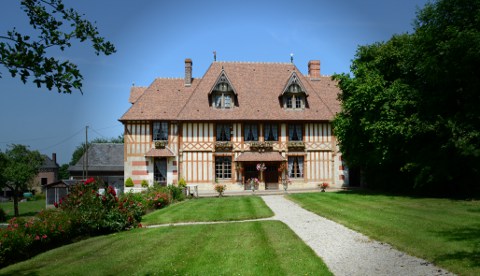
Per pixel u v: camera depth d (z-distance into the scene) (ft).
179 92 99.96
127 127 92.94
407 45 63.87
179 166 92.99
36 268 27.73
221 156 94.38
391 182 78.59
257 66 106.32
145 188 83.25
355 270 24.29
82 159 149.28
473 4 55.93
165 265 26.66
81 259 29.60
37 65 15.49
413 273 23.08
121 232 42.04
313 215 48.32
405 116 61.93
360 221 40.42
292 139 97.30
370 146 72.84
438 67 55.21
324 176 97.60
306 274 23.54
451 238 30.35
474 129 53.42
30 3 16.40
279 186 95.96
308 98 100.53
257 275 23.68
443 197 60.75
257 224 41.73
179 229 40.19
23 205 132.26
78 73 16.29
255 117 94.58
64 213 40.01
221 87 95.25
